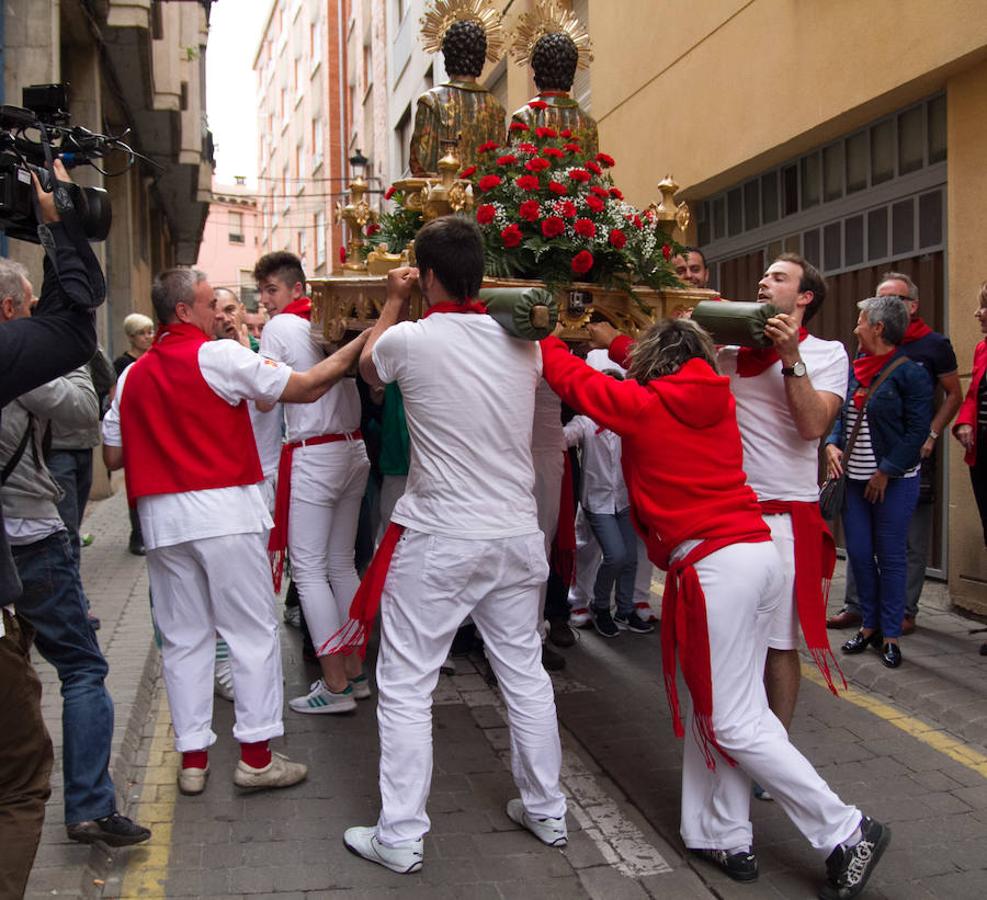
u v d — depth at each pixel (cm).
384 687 345
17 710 251
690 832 344
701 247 986
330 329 455
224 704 506
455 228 339
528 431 348
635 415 336
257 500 391
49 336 234
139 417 378
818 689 522
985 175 607
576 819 382
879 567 547
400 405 540
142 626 607
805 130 754
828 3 720
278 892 325
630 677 546
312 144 3906
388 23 2456
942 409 589
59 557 333
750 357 373
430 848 357
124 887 328
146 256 1892
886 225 730
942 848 355
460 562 335
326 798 395
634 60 1041
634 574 631
